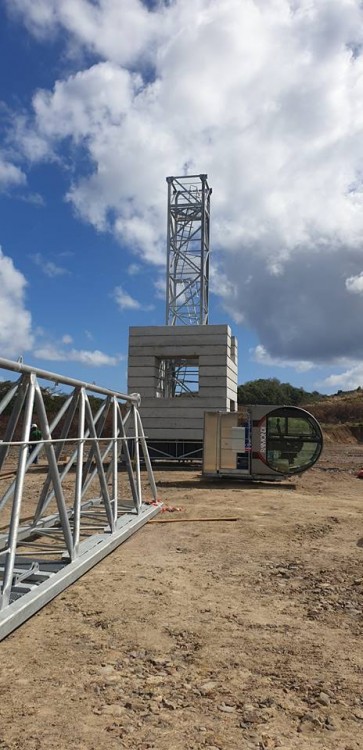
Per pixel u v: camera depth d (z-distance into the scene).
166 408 24.45
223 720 3.88
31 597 6.04
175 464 24.64
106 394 9.97
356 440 76.69
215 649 5.15
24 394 6.66
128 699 4.15
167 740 3.60
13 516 6.03
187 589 7.02
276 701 4.17
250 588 7.13
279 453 19.09
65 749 3.47
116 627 5.65
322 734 3.73
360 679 4.58
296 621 5.96
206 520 11.96
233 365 25.73
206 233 28.97
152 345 24.94
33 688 4.30
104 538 9.20
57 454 9.01
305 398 108.06
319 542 9.98
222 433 19.50
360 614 6.21
